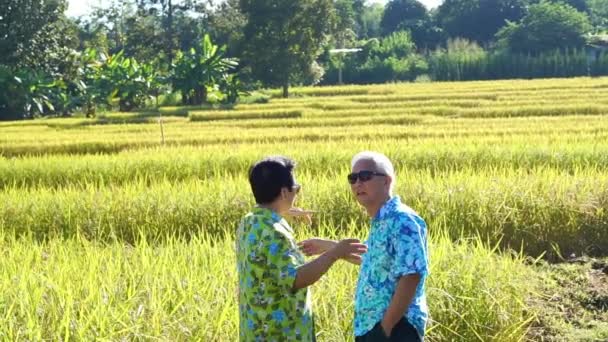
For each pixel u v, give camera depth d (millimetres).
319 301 7586
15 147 29406
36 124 46406
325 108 50688
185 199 14266
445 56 94000
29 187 20891
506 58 92750
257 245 5297
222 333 6785
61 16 66438
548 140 23766
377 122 38094
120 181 20766
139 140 29750
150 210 14141
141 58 80625
